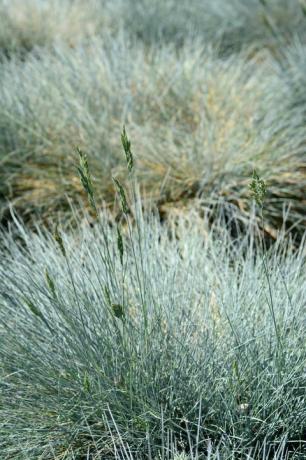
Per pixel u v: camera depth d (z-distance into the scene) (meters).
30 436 3.29
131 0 8.24
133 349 3.32
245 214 5.09
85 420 3.24
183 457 3.02
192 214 5.12
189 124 5.98
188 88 6.21
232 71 6.53
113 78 6.17
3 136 5.69
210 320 3.65
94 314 3.53
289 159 5.53
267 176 5.30
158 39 7.81
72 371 3.39
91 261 3.88
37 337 3.56
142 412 3.29
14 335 3.52
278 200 5.29
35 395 3.43
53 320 3.51
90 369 3.37
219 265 4.25
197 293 3.87
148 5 8.19
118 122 5.85
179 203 5.30
